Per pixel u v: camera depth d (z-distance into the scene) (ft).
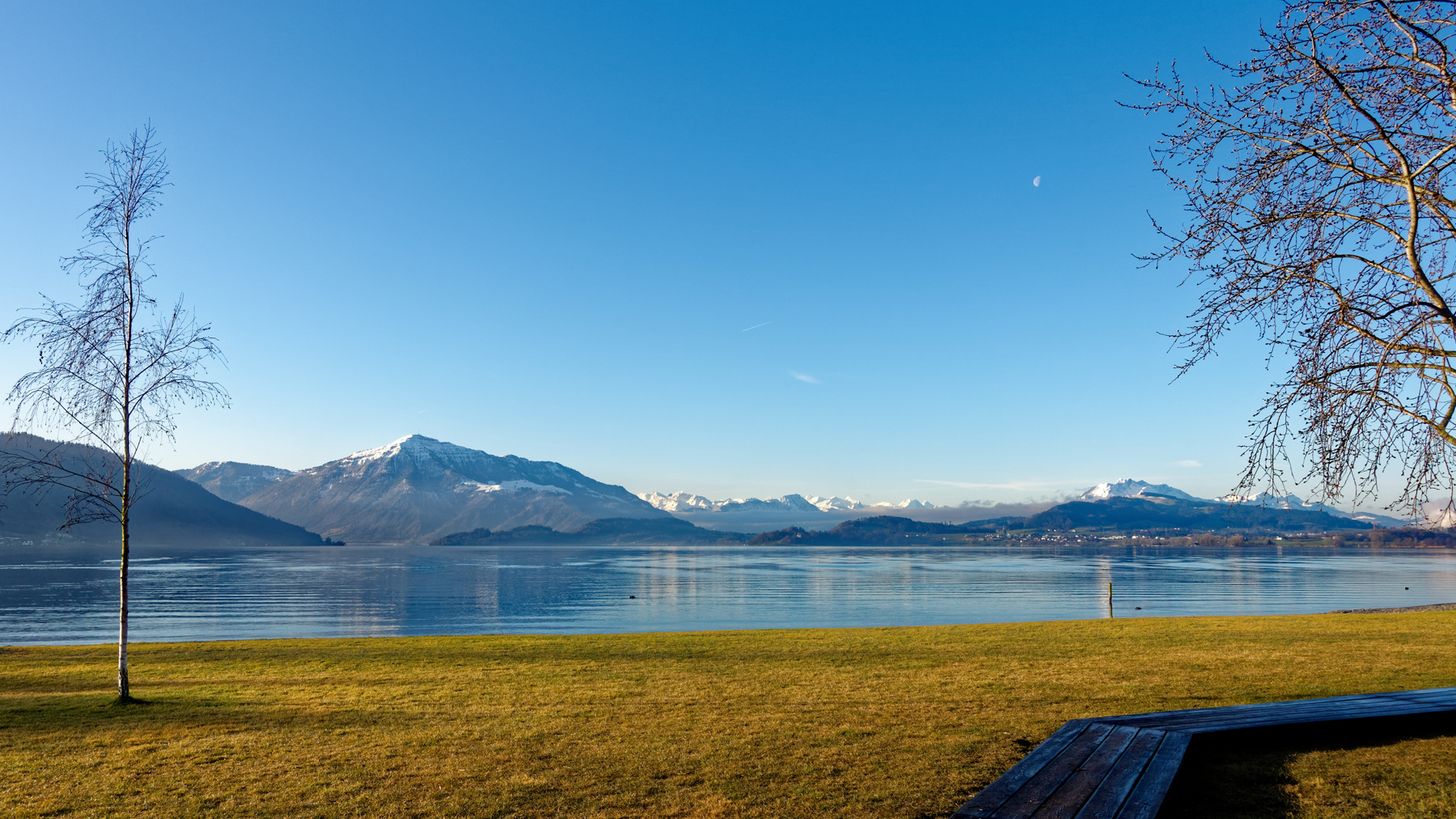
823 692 43.24
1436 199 24.58
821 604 262.06
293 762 29.78
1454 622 74.18
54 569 492.95
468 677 51.37
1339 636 64.75
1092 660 53.31
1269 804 21.97
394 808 24.11
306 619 218.79
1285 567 529.04
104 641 162.20
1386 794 22.53
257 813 24.03
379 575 488.02
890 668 52.01
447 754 30.58
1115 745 24.29
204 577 438.40
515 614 230.89
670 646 68.18
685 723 35.70
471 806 24.20
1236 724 26.84
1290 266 25.53
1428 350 23.41
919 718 35.63
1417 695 31.68
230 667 58.54
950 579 418.72
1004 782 20.89
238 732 35.35
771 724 35.14
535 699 42.63
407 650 67.56
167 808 24.54
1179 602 253.85
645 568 585.63
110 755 31.37
